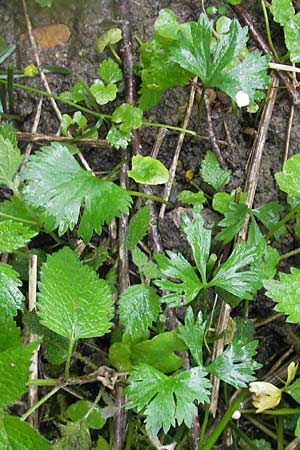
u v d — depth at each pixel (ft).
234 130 1.65
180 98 1.64
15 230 1.39
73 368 1.56
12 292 1.38
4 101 1.66
